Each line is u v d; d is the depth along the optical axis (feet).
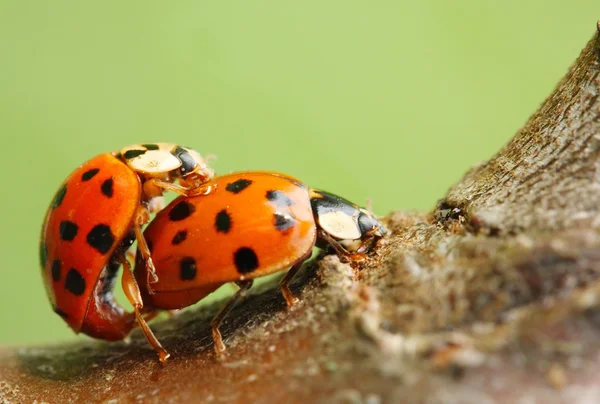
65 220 0.15
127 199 0.15
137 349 0.15
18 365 0.15
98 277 0.15
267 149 0.23
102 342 0.16
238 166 0.23
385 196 0.23
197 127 0.23
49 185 0.21
